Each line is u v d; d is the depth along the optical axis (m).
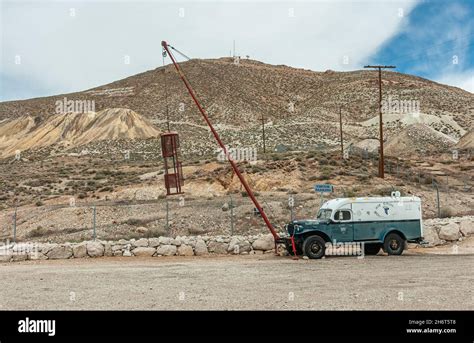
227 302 11.50
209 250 24.47
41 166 99.06
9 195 62.78
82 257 23.91
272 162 56.88
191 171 63.81
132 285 14.58
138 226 32.22
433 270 16.27
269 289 13.20
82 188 62.03
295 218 30.36
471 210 34.47
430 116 152.50
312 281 14.45
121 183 62.16
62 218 38.25
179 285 14.37
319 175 47.72
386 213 22.09
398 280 14.18
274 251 24.42
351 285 13.48
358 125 153.12
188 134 138.12
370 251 22.83
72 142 145.75
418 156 79.69
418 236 22.28
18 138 162.88
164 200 44.59
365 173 48.31
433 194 38.19
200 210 34.16
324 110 178.50
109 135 144.62
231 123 167.88
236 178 50.34
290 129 140.75
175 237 27.33
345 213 21.67
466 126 147.50
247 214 31.55
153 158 103.12
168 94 198.75
